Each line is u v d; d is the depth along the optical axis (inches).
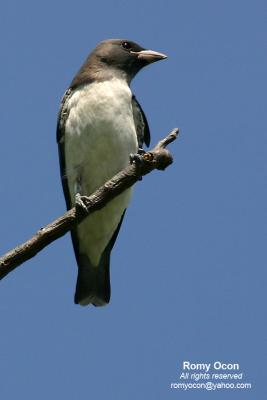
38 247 347.9
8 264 339.6
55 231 353.1
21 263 344.8
